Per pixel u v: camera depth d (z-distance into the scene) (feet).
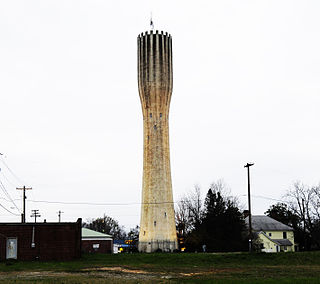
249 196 191.42
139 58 288.30
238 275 125.39
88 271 140.87
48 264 165.37
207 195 284.00
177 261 176.76
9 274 131.75
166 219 269.44
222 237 265.75
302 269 144.15
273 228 333.42
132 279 113.60
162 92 280.72
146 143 280.72
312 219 285.43
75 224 188.55
